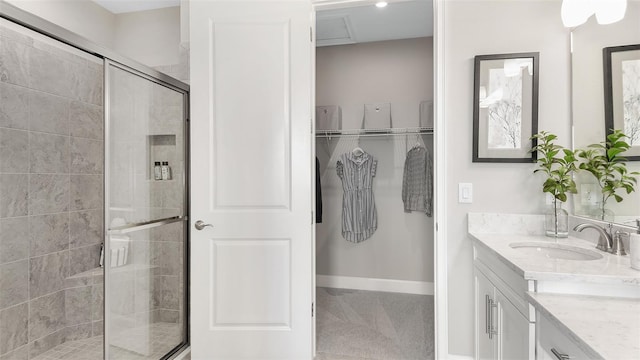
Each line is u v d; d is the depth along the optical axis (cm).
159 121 204
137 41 281
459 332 189
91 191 234
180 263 223
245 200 194
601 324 87
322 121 337
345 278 344
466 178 188
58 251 215
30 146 199
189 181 229
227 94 195
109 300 171
